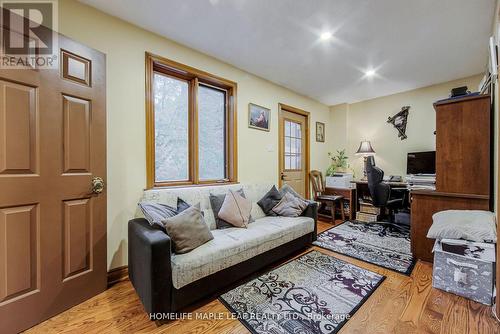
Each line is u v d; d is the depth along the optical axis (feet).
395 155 12.89
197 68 8.11
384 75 10.31
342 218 12.62
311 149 13.96
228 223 7.27
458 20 6.32
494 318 4.51
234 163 9.46
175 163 7.93
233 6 5.87
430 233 5.80
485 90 7.43
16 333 4.22
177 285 4.57
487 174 6.38
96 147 5.47
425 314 4.68
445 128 7.05
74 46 5.05
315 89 12.26
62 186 4.87
